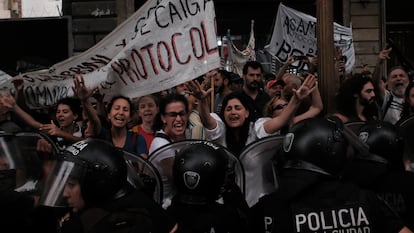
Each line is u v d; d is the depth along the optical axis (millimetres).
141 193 2150
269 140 3338
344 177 2686
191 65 4875
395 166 2742
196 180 2350
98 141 2141
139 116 5395
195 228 2385
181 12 4883
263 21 13266
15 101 4742
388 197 2680
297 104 4090
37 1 25938
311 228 2176
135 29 5039
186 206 2422
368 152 2678
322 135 2225
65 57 10766
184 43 4875
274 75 8992
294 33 8578
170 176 3205
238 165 3184
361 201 2195
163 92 6094
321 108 4523
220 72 7293
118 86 4973
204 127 4262
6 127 4457
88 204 2064
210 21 4848
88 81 5008
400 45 13109
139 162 3080
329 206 2191
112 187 2045
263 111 5359
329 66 4598
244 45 13328
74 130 5059
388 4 13031
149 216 2051
